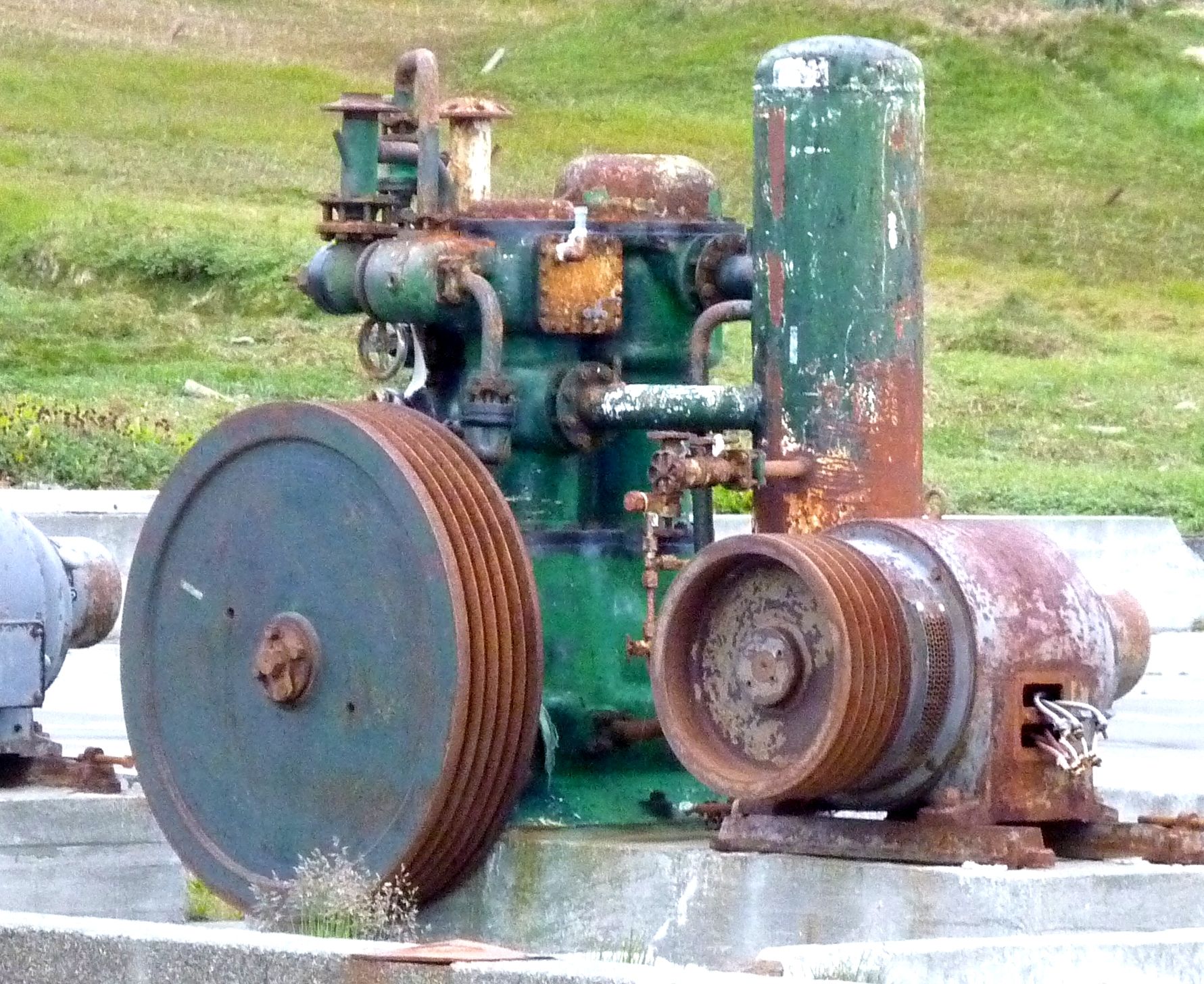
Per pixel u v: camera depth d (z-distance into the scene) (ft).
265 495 34.88
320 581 34.24
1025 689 31.12
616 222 36.52
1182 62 219.82
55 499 88.43
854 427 34.50
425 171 36.24
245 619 35.04
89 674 75.05
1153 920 30.63
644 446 37.24
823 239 34.50
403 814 33.24
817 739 30.45
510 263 35.81
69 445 102.37
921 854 30.96
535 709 33.65
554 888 33.47
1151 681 79.92
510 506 36.04
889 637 30.63
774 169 34.83
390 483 33.42
